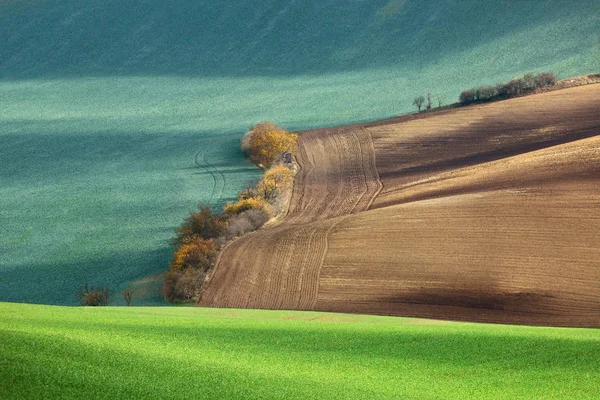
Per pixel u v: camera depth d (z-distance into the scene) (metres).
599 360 107.00
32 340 94.94
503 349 112.19
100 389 81.44
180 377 88.19
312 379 94.19
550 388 95.81
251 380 90.25
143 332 113.69
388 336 119.62
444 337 119.06
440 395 91.44
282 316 151.88
